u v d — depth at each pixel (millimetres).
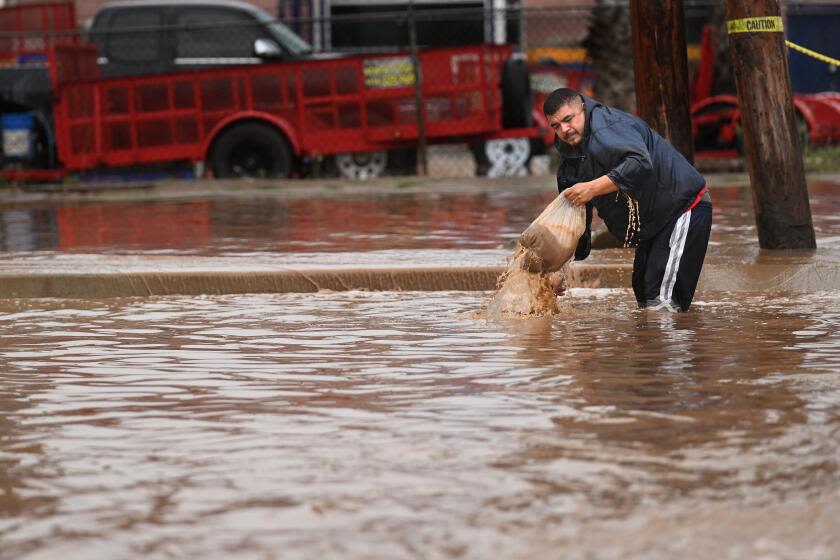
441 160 34656
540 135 31906
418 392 7793
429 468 5965
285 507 5406
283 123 31844
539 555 4727
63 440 6742
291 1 39719
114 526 5227
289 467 6055
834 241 15586
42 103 33625
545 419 6910
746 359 8672
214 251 16656
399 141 31984
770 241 14625
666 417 6871
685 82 15922
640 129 10938
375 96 31594
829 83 35031
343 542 4934
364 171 32719
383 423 6945
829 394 7395
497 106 31344
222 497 5582
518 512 5246
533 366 8594
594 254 14766
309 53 34969
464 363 8797
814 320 10609
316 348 9672
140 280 13453
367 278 13547
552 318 11055
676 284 11156
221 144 32188
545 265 11180
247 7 35531
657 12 15773
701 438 6383
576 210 11094
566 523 5086
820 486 5500
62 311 12242
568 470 5844
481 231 18922
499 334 10148
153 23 35438
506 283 11375
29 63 36406
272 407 7480
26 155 33625
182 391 8047
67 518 5348
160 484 5824
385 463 6074
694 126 32969
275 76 31906
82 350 9820
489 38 39469
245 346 9867
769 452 6078
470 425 6824
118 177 33500
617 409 7109
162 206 26547
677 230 11016
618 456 6074
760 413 6914
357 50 39781
